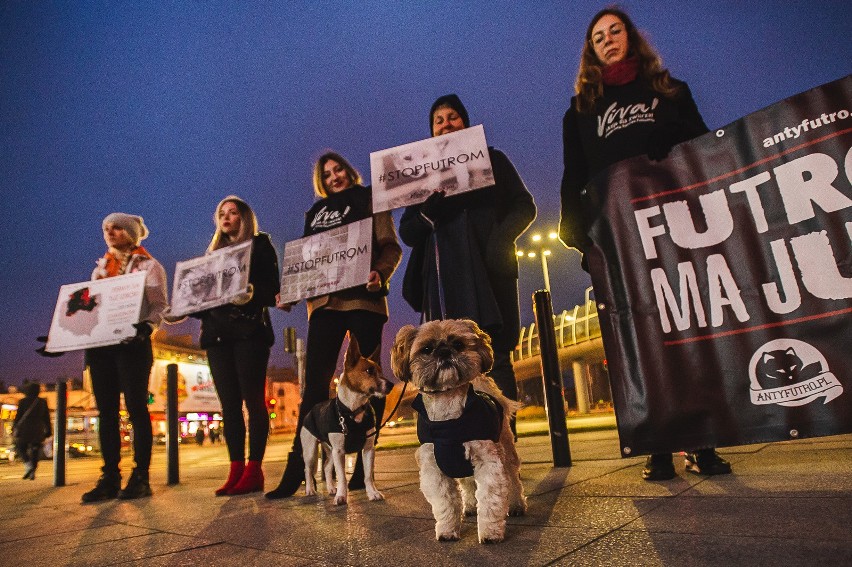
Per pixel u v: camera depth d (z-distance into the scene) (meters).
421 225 3.96
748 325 2.92
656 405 3.08
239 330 4.87
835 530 1.90
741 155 3.04
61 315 5.27
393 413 4.01
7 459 31.45
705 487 2.91
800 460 3.53
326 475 4.30
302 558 2.26
